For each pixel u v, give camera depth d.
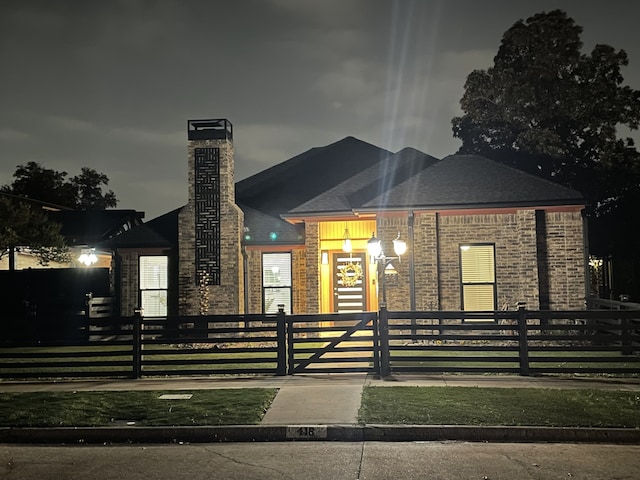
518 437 9.41
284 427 9.70
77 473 8.10
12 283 24.39
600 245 38.44
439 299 20.41
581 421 9.69
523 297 20.05
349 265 23.23
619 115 35.88
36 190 65.88
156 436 9.73
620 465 8.10
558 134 36.47
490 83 37.34
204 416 10.33
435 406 10.67
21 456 8.94
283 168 29.19
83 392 12.52
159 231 24.31
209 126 23.20
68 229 37.66
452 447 9.08
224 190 22.75
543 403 10.83
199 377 14.45
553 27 36.25
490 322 20.06
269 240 22.91
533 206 20.00
